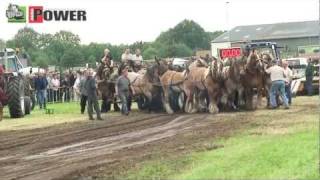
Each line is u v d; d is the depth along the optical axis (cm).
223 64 2188
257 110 2172
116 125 1953
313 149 1020
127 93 2425
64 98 3922
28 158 1300
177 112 2370
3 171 1141
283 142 1155
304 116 1808
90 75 2231
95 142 1516
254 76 2177
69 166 1147
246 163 979
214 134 1472
